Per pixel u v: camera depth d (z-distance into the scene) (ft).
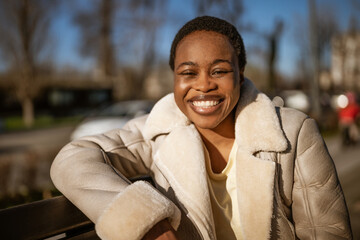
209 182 4.01
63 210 3.70
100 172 3.48
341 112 27.63
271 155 3.98
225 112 3.85
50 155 31.14
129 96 105.50
